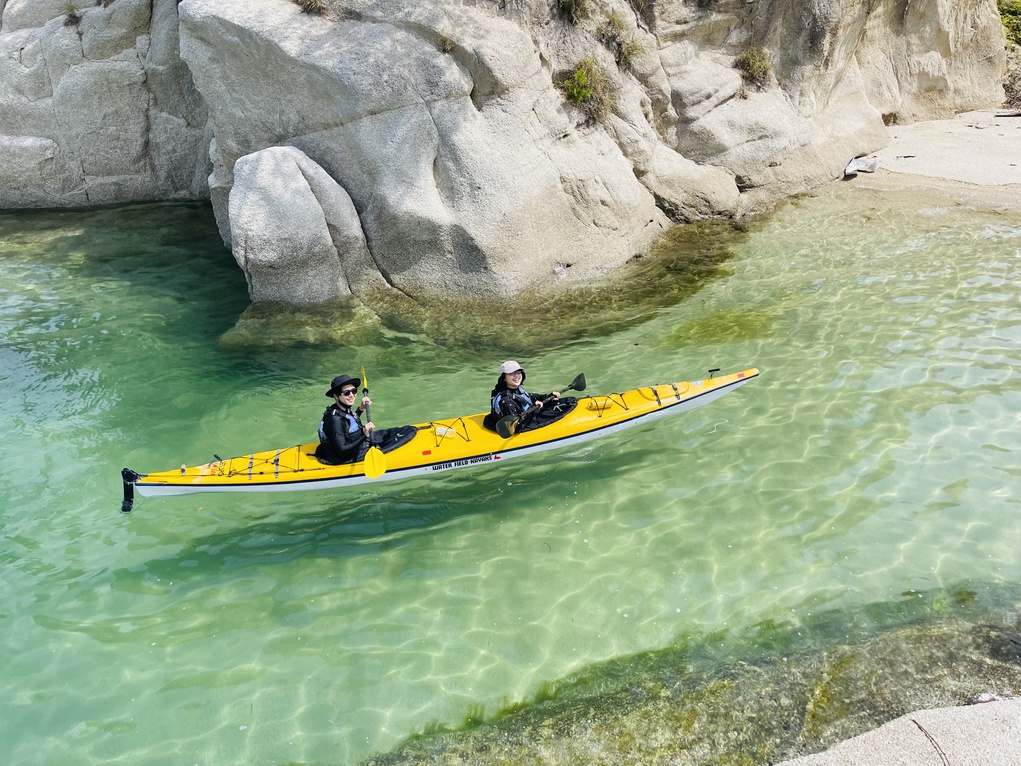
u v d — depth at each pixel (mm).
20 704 5512
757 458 7898
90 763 5102
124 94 15023
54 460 8234
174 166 15703
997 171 14805
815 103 15477
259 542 7152
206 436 8656
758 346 9891
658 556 6758
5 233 14344
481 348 10352
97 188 15641
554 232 11711
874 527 6891
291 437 8633
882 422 8227
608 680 5617
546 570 6684
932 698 5312
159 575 6742
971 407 8320
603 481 7801
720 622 6059
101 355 10289
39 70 14898
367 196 11250
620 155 12820
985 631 5816
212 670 5785
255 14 11117
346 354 10234
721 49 14711
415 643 5988
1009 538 6656
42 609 6348
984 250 11820
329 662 5836
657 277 11938
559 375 9617
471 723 5336
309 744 5211
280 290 10977
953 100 18375
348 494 7793
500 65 11141
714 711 5324
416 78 10891
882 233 12742
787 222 13555
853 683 5469
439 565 6801
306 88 11078
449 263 11117
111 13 14633
